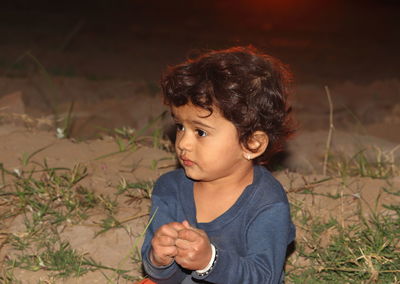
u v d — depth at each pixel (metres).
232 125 2.77
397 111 10.38
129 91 10.89
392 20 22.16
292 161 6.52
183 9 22.00
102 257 3.92
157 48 15.36
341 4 25.48
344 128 9.62
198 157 2.81
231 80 2.73
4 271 3.72
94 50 14.62
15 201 4.43
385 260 3.80
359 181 4.82
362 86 12.16
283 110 2.94
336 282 3.73
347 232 4.15
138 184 4.62
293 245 4.07
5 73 10.97
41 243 3.98
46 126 6.78
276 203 2.88
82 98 10.20
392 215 4.34
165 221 3.05
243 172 2.90
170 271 2.88
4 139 5.31
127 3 22.08
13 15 18.55
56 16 18.88
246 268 2.73
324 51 16.00
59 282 3.70
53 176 4.62
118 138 5.38
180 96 2.74
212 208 2.94
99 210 4.37
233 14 21.61
